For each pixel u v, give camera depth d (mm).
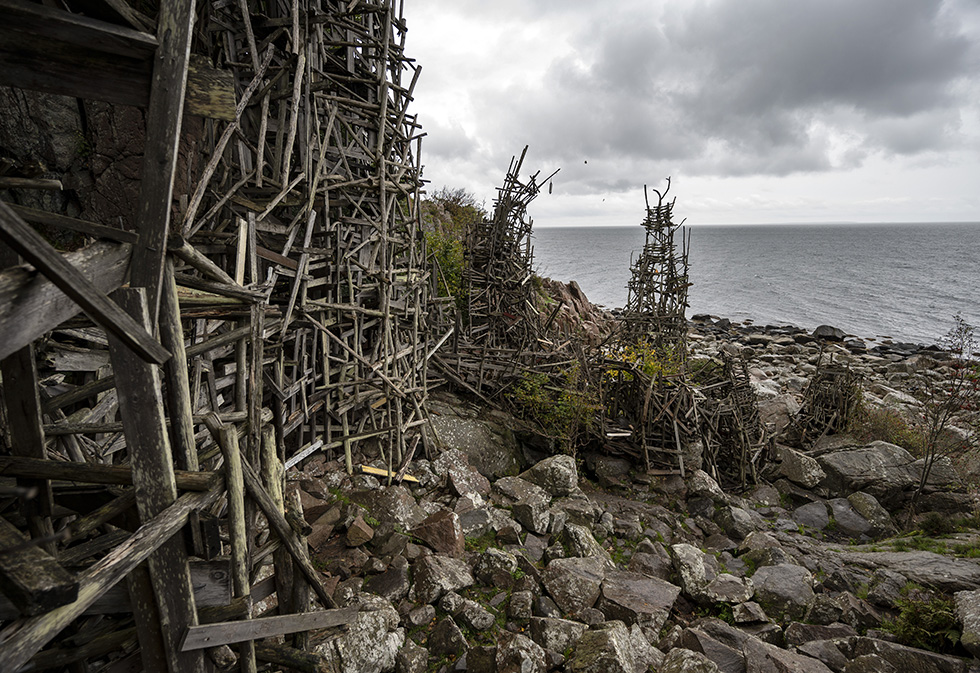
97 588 3006
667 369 14133
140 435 3506
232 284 4523
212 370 7539
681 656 6465
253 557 4652
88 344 6391
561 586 7816
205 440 7094
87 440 5887
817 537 12016
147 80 3082
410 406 11445
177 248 3592
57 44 2818
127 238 3199
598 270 97188
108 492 4531
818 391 17969
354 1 9523
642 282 19781
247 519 4594
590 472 13281
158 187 3162
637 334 19219
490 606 7422
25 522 4262
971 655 7480
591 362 14570
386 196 10680
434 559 7730
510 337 17031
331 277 9734
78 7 3084
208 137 8703
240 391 6395
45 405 4852
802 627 8008
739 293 70750
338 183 9461
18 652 2537
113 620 4469
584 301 30453
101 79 3039
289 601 4777
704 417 13922
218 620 4090
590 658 6262
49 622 2705
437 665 6328
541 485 11219
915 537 11664
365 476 9672
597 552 9188
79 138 8172
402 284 11461
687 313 55688
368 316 10516
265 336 8078
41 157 7930
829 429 17422
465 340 15812
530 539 9414
